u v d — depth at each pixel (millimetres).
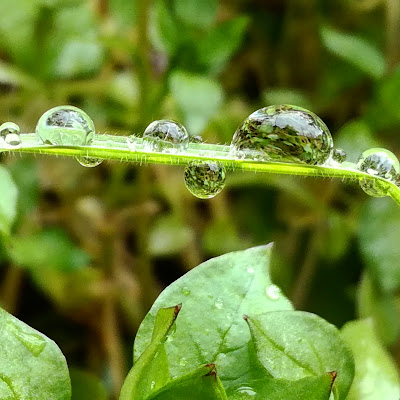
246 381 62
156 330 58
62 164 106
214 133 105
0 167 68
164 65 96
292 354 62
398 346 92
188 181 68
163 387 58
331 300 102
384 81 99
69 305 98
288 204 112
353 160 94
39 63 105
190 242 107
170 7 92
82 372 66
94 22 108
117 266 103
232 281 63
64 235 91
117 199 101
